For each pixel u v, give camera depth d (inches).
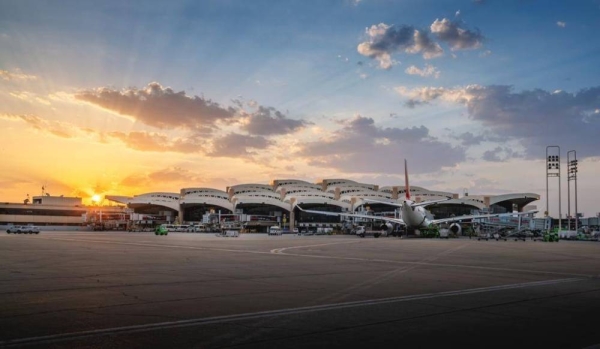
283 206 7111.2
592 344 352.2
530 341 359.6
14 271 811.4
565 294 627.5
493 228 4884.4
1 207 6624.0
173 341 339.3
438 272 899.4
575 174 4461.1
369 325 407.2
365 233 3858.3
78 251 1398.9
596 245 2464.3
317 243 2308.1
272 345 334.0
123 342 334.3
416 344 345.4
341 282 712.4
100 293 564.4
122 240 2367.1
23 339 337.7
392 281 737.6
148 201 7519.7
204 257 1203.9
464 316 456.8
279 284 676.1
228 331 374.6
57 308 462.6
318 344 339.0
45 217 6943.9
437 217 7204.7
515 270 971.3
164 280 700.7
